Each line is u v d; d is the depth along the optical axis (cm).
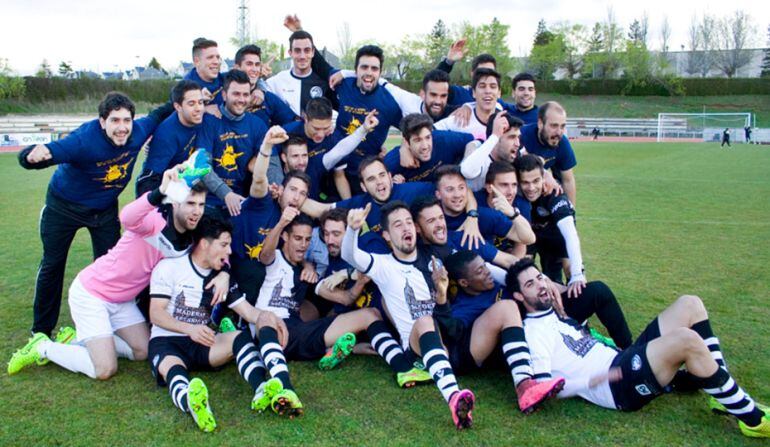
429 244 458
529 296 402
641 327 534
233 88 542
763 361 450
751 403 341
